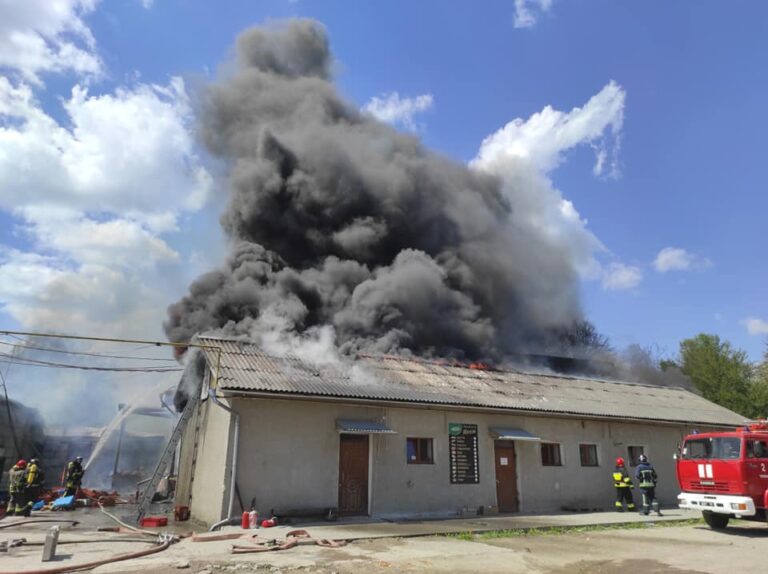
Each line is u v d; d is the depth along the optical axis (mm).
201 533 8922
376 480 11492
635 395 18109
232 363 11398
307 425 11023
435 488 12156
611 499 14781
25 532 9219
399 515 11477
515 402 13820
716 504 10211
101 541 8000
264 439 10484
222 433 10500
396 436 12062
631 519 11898
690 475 10984
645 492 12938
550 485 13922
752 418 25953
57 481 20844
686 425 16812
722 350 28484
